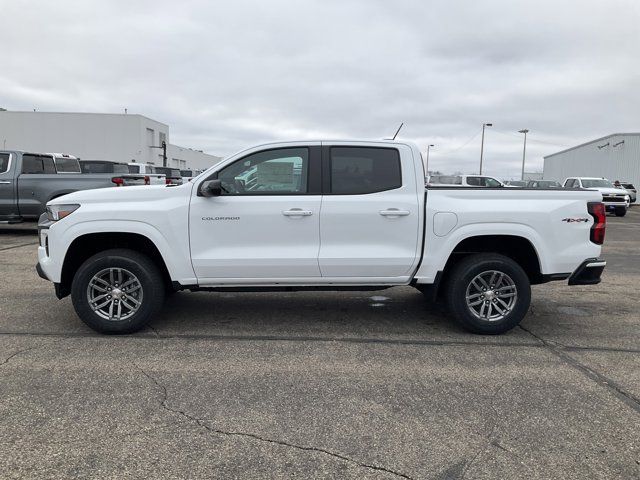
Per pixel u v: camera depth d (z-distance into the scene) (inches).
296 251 197.2
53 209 196.1
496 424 134.5
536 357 184.4
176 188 197.6
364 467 114.6
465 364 176.4
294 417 136.8
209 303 252.4
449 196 200.7
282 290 205.6
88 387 152.9
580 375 168.1
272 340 198.5
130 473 110.6
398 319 229.9
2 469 111.0
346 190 199.0
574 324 228.7
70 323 215.6
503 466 115.6
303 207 195.9
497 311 206.8
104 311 200.1
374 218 197.6
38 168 502.9
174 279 197.8
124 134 2349.9
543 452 121.6
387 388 155.8
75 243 198.1
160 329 209.6
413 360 179.5
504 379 163.8
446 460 117.7
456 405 145.1
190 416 136.3
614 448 123.7
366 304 254.8
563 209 201.8
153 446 121.6
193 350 185.8
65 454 117.3
